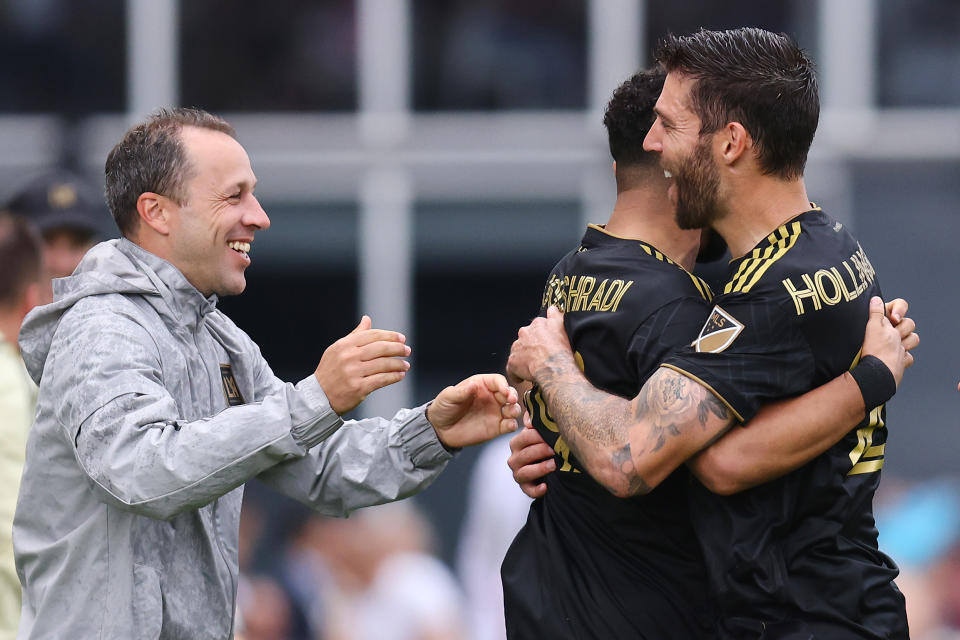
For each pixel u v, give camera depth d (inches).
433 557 1120.8
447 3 1350.9
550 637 439.5
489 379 468.1
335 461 482.3
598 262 436.1
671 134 422.9
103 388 424.8
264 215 471.5
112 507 437.4
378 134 1347.2
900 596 422.3
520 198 1341.0
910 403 1237.7
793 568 408.5
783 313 399.2
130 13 1350.9
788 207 417.7
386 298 1321.4
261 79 1352.1
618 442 405.4
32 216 693.3
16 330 572.1
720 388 397.1
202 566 454.0
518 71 1346.0
